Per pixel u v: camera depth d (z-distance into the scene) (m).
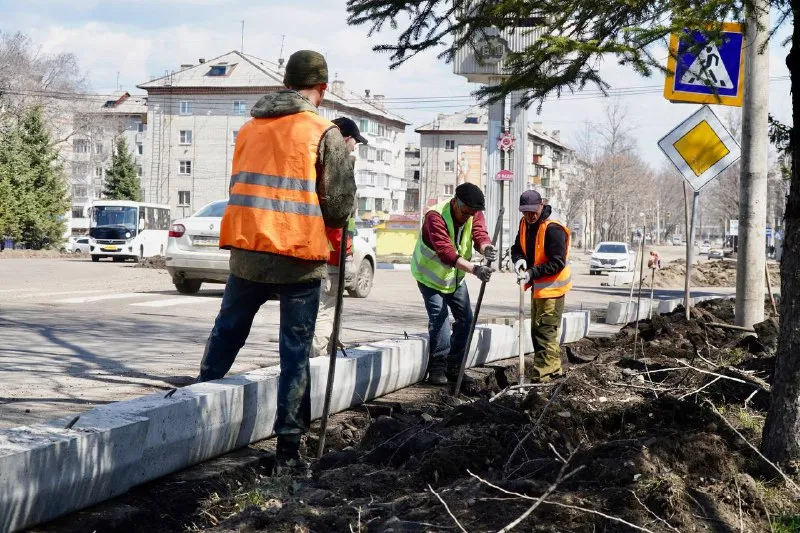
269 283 5.16
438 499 3.88
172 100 90.38
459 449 4.66
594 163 88.31
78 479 4.07
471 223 8.25
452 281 8.34
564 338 11.11
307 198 5.07
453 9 6.01
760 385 6.66
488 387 8.69
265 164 5.11
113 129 78.06
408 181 147.62
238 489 4.74
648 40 5.77
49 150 55.28
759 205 10.83
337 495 4.35
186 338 10.48
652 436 4.86
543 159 134.88
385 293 20.17
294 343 5.22
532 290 8.55
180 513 4.49
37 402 6.21
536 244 8.44
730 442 4.98
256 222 5.09
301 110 5.16
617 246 46.72
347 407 6.90
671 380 7.59
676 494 3.91
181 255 16.09
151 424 4.63
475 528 3.64
